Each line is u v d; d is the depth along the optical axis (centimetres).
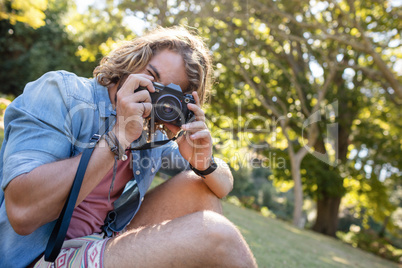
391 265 909
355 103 1598
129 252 115
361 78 1631
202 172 156
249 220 737
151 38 150
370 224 3266
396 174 1770
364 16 1365
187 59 150
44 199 109
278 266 330
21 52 2033
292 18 1161
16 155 114
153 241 114
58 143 121
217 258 109
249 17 1270
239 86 1650
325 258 530
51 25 1956
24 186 108
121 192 155
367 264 664
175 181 164
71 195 112
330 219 1767
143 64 145
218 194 162
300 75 1539
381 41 1336
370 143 1664
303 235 863
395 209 1869
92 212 142
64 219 113
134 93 130
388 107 1691
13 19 768
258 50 1465
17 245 126
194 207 158
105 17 1368
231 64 1457
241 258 111
